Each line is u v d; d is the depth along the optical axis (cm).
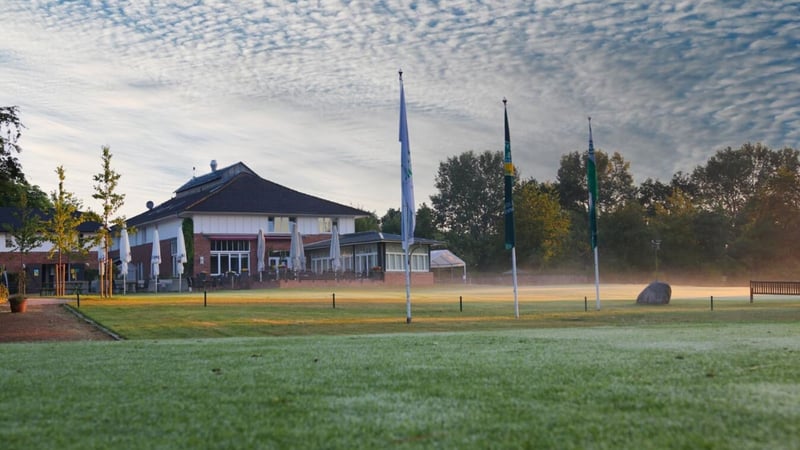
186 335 1844
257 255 6238
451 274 8494
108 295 3938
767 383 660
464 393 641
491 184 12106
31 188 7894
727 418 512
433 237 10219
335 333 1875
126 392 675
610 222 9388
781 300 3647
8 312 2566
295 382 722
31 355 1055
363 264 6506
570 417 531
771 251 8681
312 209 7088
